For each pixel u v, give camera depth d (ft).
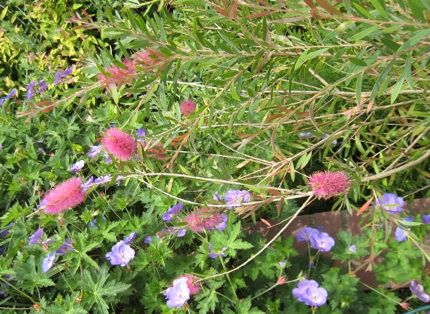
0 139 4.14
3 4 5.89
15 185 3.66
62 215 3.09
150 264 2.94
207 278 2.58
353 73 2.25
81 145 4.06
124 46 2.28
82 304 2.70
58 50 5.14
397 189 3.18
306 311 2.64
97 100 4.61
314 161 3.59
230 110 3.02
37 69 5.00
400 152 2.90
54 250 2.90
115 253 2.86
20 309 2.94
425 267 2.78
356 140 2.93
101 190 3.68
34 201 3.58
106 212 3.41
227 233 2.82
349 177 2.60
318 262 2.92
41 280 2.91
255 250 2.82
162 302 2.77
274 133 2.52
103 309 2.67
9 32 5.54
